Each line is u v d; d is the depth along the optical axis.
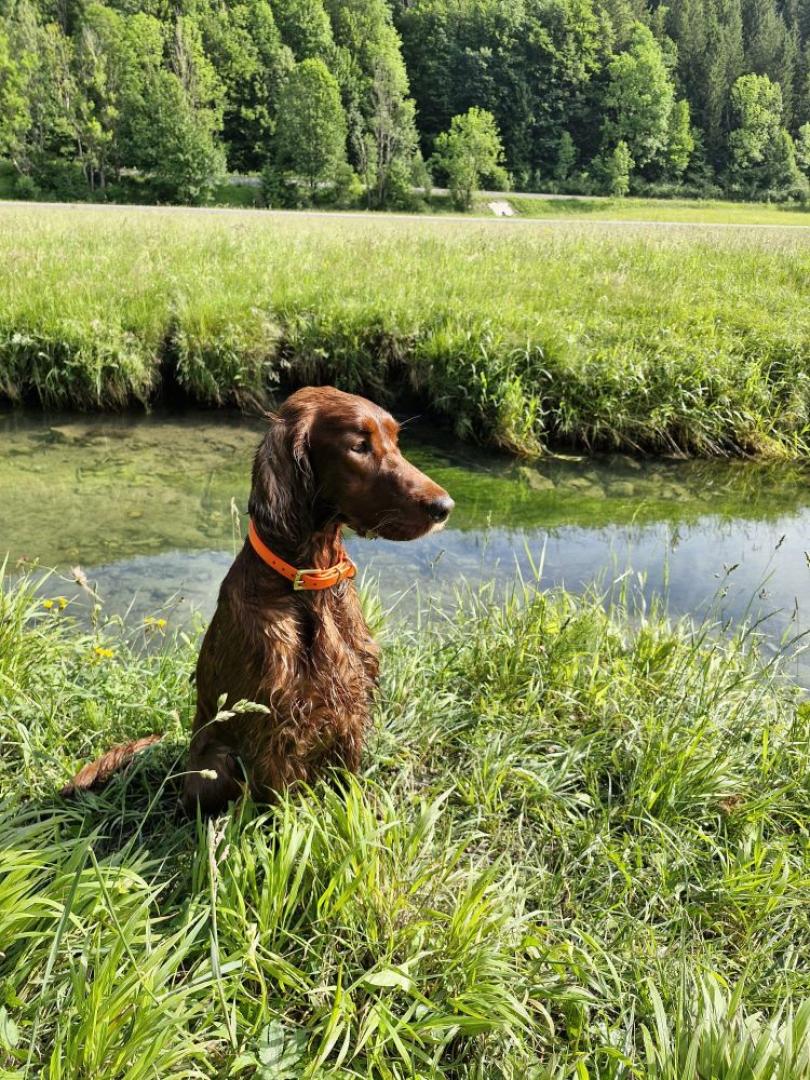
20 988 0.84
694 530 2.60
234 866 0.98
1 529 2.36
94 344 3.51
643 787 1.22
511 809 1.24
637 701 1.42
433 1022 0.84
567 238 7.05
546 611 1.66
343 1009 0.84
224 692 1.05
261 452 1.02
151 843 1.13
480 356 3.41
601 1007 0.92
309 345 3.71
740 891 1.08
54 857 0.95
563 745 1.34
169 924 0.99
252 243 5.83
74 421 3.43
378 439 1.00
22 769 1.23
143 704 1.39
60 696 1.38
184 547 2.29
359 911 0.96
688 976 0.94
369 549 2.36
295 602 1.03
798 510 2.81
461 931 0.93
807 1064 0.76
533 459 3.22
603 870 1.12
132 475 2.86
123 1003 0.76
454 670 1.54
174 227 6.71
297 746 1.05
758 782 1.29
